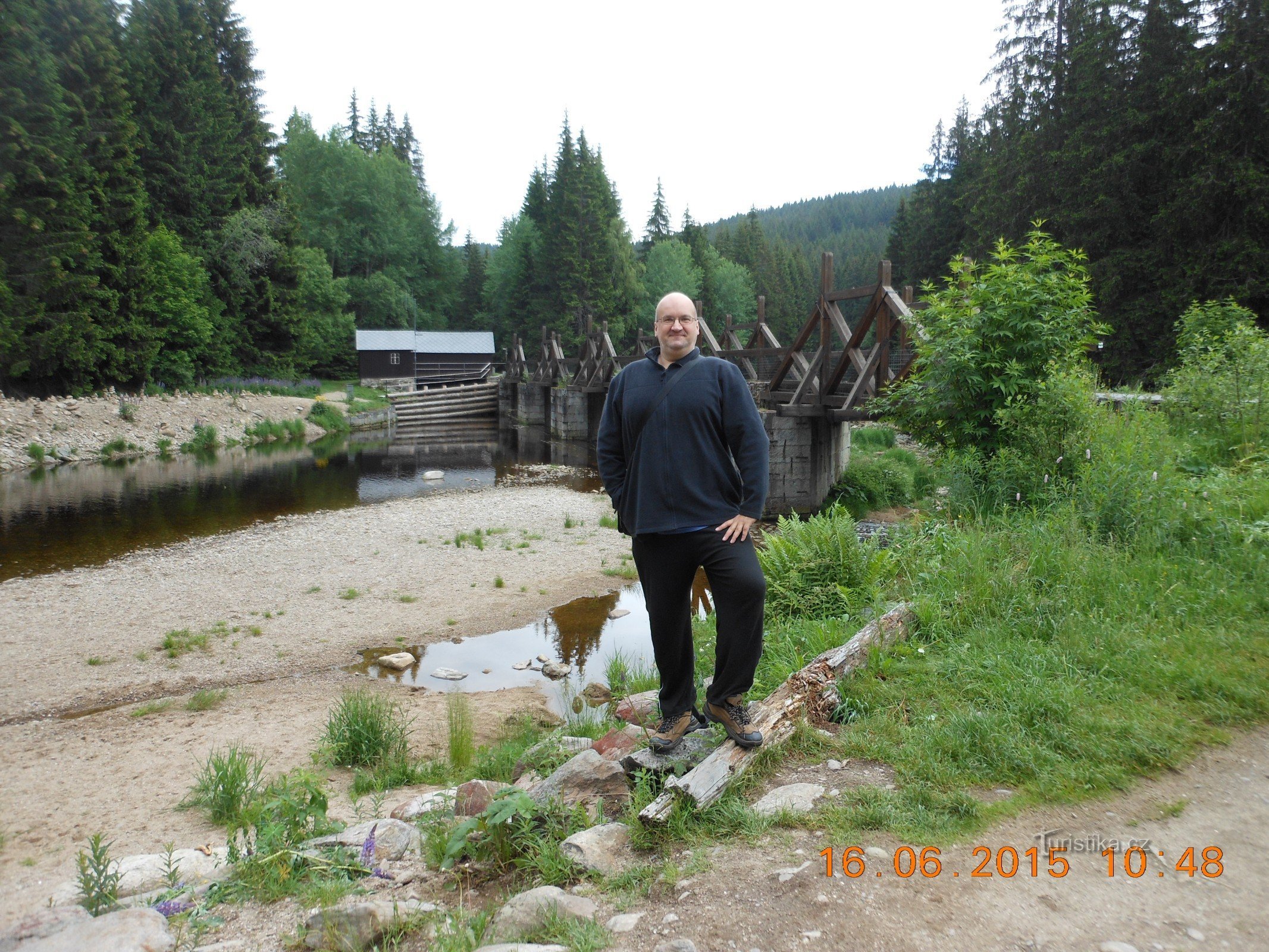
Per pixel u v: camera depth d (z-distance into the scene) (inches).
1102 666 146.3
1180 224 820.0
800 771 125.6
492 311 2989.7
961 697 143.4
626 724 198.8
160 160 1496.1
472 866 116.9
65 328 1063.0
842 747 131.0
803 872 96.7
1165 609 166.2
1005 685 141.3
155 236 1314.0
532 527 617.3
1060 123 1007.6
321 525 625.0
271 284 1658.5
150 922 98.5
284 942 98.7
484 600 423.5
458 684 307.1
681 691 130.4
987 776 116.8
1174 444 280.1
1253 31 791.7
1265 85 758.5
